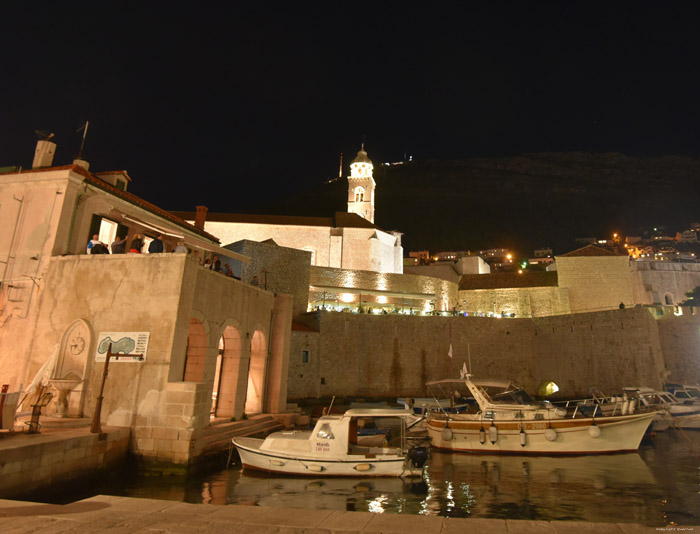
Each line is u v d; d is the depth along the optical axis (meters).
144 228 19.16
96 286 14.86
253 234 53.00
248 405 20.64
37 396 13.80
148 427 13.30
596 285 52.09
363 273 48.72
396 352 40.78
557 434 18.91
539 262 120.12
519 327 43.81
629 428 19.41
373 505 11.66
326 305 46.19
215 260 20.02
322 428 14.77
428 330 42.19
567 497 12.80
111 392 13.78
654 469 16.34
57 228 15.92
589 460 17.92
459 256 127.12
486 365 42.50
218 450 14.83
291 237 53.59
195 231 23.28
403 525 5.92
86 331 14.34
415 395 40.16
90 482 11.66
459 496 12.78
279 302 22.55
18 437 10.83
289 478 13.88
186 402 13.27
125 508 6.67
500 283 55.44
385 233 56.94
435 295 51.94
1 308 15.48
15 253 16.03
